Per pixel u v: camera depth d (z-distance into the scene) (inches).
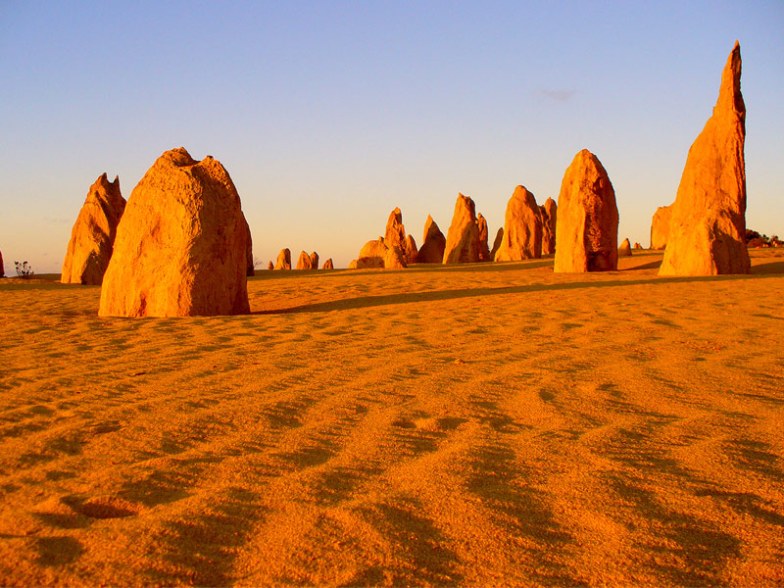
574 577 94.7
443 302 441.1
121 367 247.4
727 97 689.6
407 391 201.3
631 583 92.8
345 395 198.1
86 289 729.0
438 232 1891.0
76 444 159.0
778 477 129.0
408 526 110.7
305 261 1792.6
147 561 100.7
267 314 409.1
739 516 112.1
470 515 114.2
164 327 350.3
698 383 201.5
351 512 115.6
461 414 176.2
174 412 183.5
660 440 151.7
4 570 98.5
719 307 369.7
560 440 153.0
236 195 426.0
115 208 938.7
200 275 407.2
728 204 682.8
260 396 199.0
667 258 698.8
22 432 169.3
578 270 798.5
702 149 701.3
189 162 446.0
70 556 102.9
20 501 126.6
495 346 273.6
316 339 303.9
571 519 112.4
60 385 219.6
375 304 448.1
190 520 114.0
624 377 212.1
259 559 101.2
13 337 327.0
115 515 121.0
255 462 143.2
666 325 313.9
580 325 323.3
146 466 142.1
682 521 110.9
